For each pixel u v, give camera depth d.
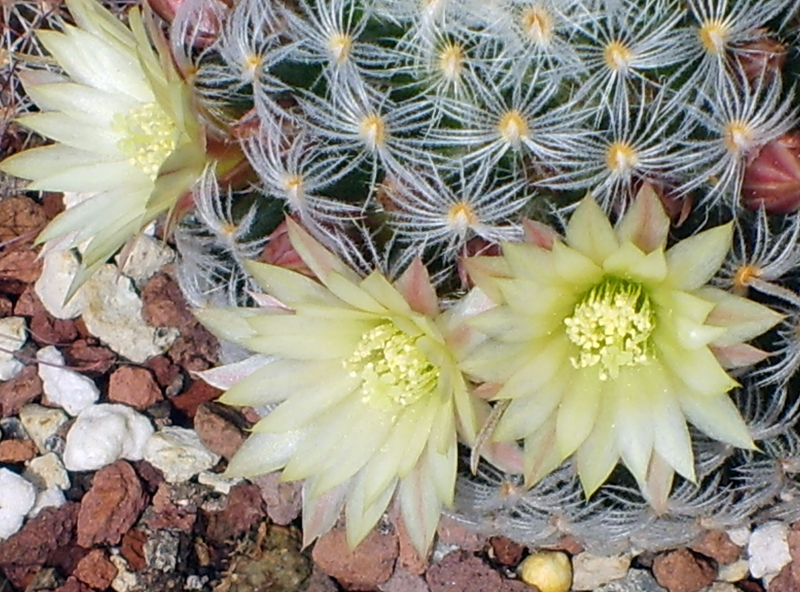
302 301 0.13
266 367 0.14
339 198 0.14
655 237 0.12
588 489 0.13
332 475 0.14
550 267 0.12
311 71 0.14
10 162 0.15
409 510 0.14
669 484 0.13
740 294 0.13
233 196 0.14
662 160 0.13
